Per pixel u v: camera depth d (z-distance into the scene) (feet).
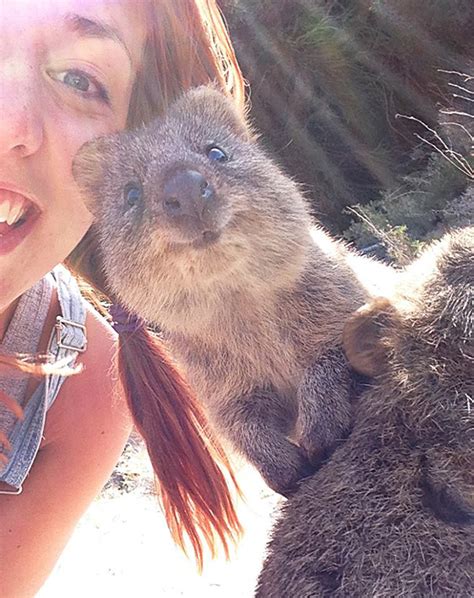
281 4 6.21
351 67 6.01
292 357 1.11
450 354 0.91
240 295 1.09
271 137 6.12
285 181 1.15
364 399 0.95
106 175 1.10
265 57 6.19
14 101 0.91
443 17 5.60
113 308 1.26
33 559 1.32
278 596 0.93
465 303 0.92
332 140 6.01
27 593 1.34
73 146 1.01
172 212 1.02
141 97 1.13
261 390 1.13
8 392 1.16
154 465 1.33
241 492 1.43
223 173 1.06
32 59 0.93
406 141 5.82
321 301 1.12
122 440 1.43
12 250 1.02
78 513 1.39
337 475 0.93
